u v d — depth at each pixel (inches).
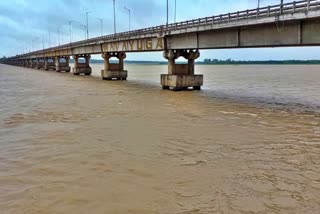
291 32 1090.7
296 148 601.3
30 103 1218.6
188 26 1590.8
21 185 414.9
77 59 4001.0
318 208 352.8
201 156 546.9
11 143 624.4
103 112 1007.6
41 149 581.9
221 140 659.4
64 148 588.1
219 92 1752.0
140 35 2143.2
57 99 1357.0
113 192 392.8
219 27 1365.7
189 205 358.9
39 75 3764.8
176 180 434.3
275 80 2997.0
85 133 709.3
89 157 533.6
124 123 828.0
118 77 2992.1
